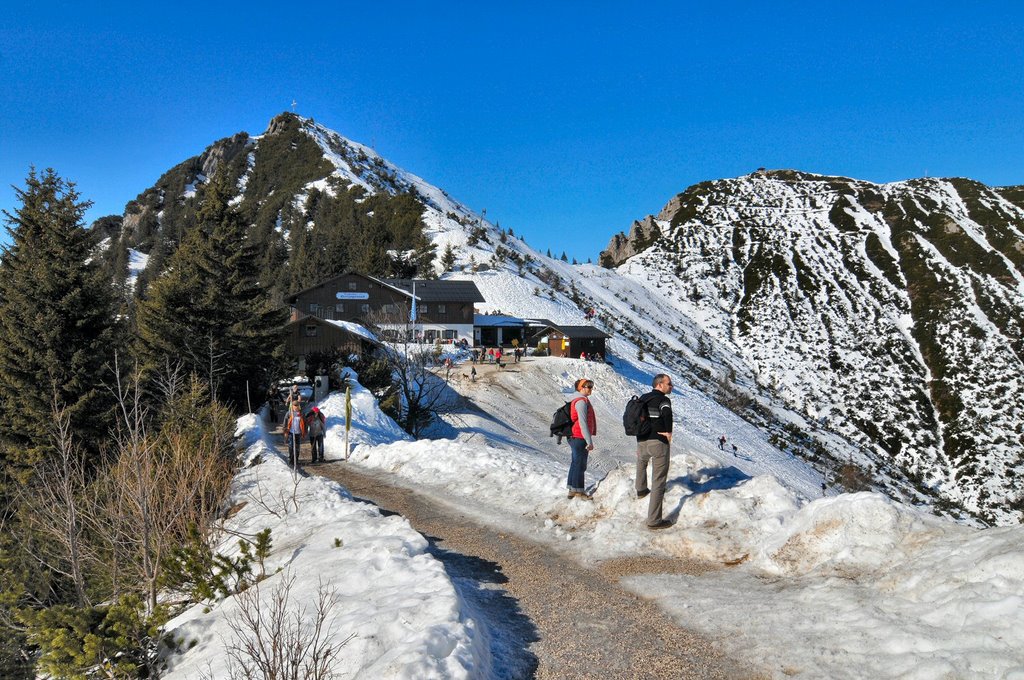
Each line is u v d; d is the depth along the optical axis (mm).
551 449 43250
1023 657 3721
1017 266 120250
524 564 7562
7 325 23531
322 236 129500
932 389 97000
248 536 9883
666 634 5371
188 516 8914
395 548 7062
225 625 5996
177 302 33062
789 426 81938
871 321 118125
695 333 124375
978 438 84312
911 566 5262
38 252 26047
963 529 5656
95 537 9172
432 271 104188
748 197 192875
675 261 161000
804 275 139750
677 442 55062
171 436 10719
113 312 25953
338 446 21047
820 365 108188
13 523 10758
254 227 157000
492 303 94250
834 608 5148
